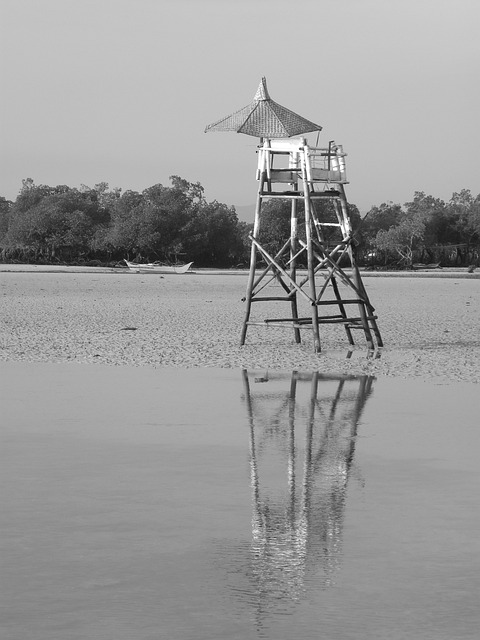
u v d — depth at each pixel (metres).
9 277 107.81
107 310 53.03
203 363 28.33
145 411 19.77
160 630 8.41
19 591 9.30
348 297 72.25
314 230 35.47
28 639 8.21
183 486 13.52
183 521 11.72
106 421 18.59
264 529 11.38
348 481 13.91
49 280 100.75
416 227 194.50
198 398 21.59
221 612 8.80
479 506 12.52
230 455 15.63
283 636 8.30
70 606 8.93
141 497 12.87
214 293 76.06
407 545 10.78
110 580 9.61
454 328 43.16
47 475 14.10
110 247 193.12
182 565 10.06
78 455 15.50
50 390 22.55
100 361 28.42
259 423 18.56
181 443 16.55
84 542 10.85
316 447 16.31
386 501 12.75
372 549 10.63
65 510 12.19
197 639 8.23
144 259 191.50
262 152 33.91
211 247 193.75
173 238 190.00
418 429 18.02
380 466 14.91
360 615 8.74
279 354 31.12
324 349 33.12
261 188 33.88
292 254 36.06
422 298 72.94
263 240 181.62
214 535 11.14
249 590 9.35
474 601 9.08
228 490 13.32
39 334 37.06
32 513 12.04
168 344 33.81
